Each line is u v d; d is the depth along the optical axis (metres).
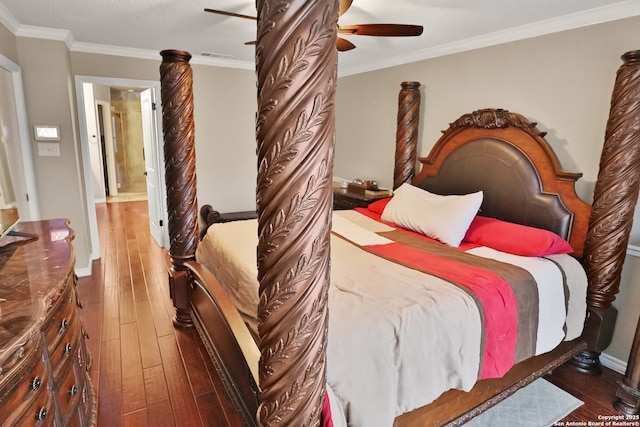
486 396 1.99
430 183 3.49
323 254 1.02
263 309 1.06
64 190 3.71
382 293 1.75
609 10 2.32
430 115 3.62
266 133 0.94
